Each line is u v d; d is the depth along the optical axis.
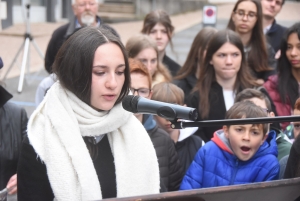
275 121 2.65
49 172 3.18
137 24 25.20
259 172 4.61
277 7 9.45
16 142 4.93
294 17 23.06
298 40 6.61
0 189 4.85
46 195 3.31
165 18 8.26
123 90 3.35
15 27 22.31
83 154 3.21
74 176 3.19
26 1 24.06
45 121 3.28
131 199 2.11
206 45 6.98
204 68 6.54
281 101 6.73
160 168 4.84
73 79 3.20
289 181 2.32
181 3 27.47
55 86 3.32
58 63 3.28
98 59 3.17
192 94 6.48
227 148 4.75
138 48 6.51
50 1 25.08
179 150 5.63
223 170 4.71
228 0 27.67
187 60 7.23
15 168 4.98
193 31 21.00
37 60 16.77
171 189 5.01
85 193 3.14
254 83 6.63
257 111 4.72
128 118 3.45
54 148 3.19
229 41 6.42
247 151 4.60
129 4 28.11
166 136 4.98
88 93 3.23
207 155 4.81
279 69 6.84
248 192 2.26
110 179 3.39
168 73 6.98
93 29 3.27
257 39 7.79
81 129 3.29
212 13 10.38
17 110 5.03
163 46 8.28
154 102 2.71
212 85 6.49
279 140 5.02
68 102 3.27
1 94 4.81
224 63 6.38
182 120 2.64
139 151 3.45
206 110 6.31
